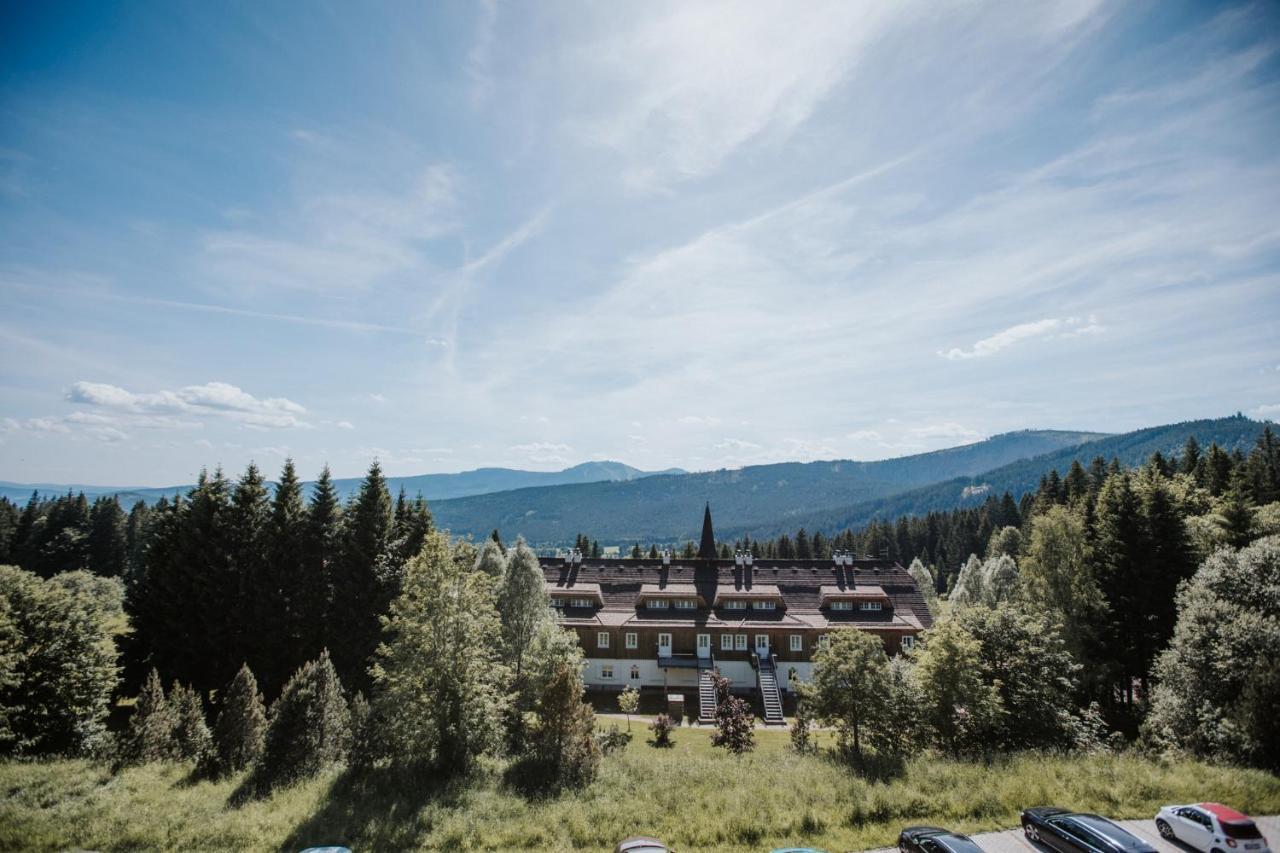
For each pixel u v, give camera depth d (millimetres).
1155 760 29531
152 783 27953
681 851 21594
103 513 106562
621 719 55156
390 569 52781
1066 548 50438
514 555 48312
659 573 73625
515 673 42438
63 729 34188
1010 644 34938
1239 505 55094
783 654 64938
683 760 32000
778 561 74375
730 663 64500
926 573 98125
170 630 48344
